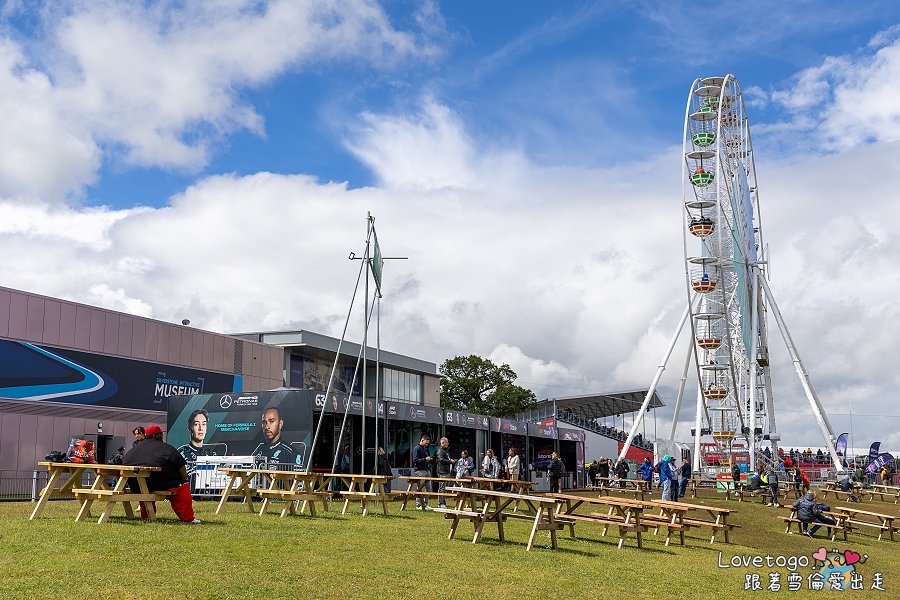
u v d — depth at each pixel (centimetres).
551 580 1295
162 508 1875
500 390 9694
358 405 3108
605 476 5228
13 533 1341
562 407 9675
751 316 6788
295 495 1892
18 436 3994
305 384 6372
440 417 3866
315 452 3111
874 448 8481
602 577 1378
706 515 3369
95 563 1123
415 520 2088
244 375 5531
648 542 2045
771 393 7162
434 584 1177
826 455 9000
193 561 1182
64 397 4253
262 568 1170
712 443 6512
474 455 4431
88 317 4438
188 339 5075
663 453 6675
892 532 3072
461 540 1686
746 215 6875
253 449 2819
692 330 6325
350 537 1584
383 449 3291
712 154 6656
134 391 4666
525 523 2153
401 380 7644
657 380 7125
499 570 1343
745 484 5478
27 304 4112
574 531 2097
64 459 2791
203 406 2933
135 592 980
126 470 1491
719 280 6550
